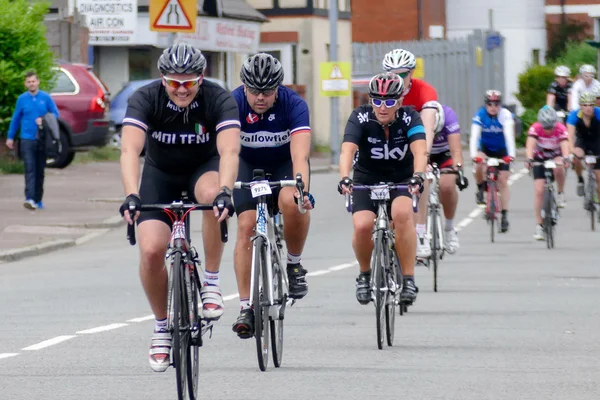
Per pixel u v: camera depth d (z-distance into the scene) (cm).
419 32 15112
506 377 2119
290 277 2409
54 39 8600
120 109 8769
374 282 2470
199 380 2108
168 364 1936
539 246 4597
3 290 3459
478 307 3025
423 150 2528
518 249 4503
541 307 3016
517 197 6712
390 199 2598
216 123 1955
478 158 4766
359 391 2005
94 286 3516
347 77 8831
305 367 2231
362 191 2570
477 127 4756
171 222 1938
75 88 7444
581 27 15650
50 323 2811
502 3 15488
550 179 4631
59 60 7650
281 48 12412
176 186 2052
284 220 2339
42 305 3128
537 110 11775
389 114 2519
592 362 2258
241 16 10950
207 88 1950
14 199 5891
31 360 2328
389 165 2609
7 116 6981
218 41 10619
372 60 13550
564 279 3597
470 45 12262
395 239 2570
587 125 5025
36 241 4616
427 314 2914
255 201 2255
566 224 5416
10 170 7056
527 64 13662
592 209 5134
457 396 1958
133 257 4319
